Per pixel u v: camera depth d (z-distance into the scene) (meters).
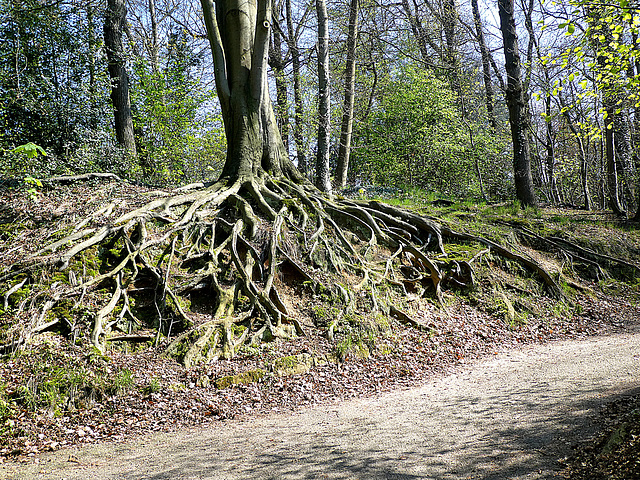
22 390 7.25
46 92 16.41
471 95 26.88
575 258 15.55
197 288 10.59
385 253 13.45
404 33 27.78
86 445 6.37
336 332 10.38
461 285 13.38
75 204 12.09
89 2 17.83
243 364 9.14
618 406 5.41
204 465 5.32
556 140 26.91
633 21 7.80
